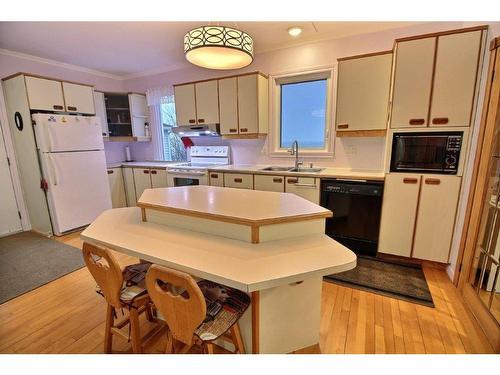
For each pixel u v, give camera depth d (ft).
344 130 9.53
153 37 10.10
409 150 8.05
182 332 3.84
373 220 8.87
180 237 5.02
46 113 11.40
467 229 6.89
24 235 11.88
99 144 12.78
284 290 4.75
